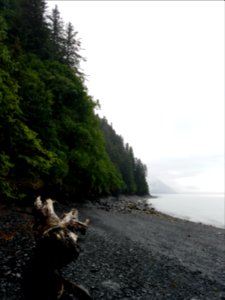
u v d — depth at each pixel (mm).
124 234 16750
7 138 13742
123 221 23797
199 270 10695
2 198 17859
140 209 43312
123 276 8820
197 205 93250
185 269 10594
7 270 7715
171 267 10625
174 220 32156
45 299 4734
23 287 4973
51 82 30266
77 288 5059
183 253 13539
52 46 35281
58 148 27094
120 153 114875
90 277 8305
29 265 4863
